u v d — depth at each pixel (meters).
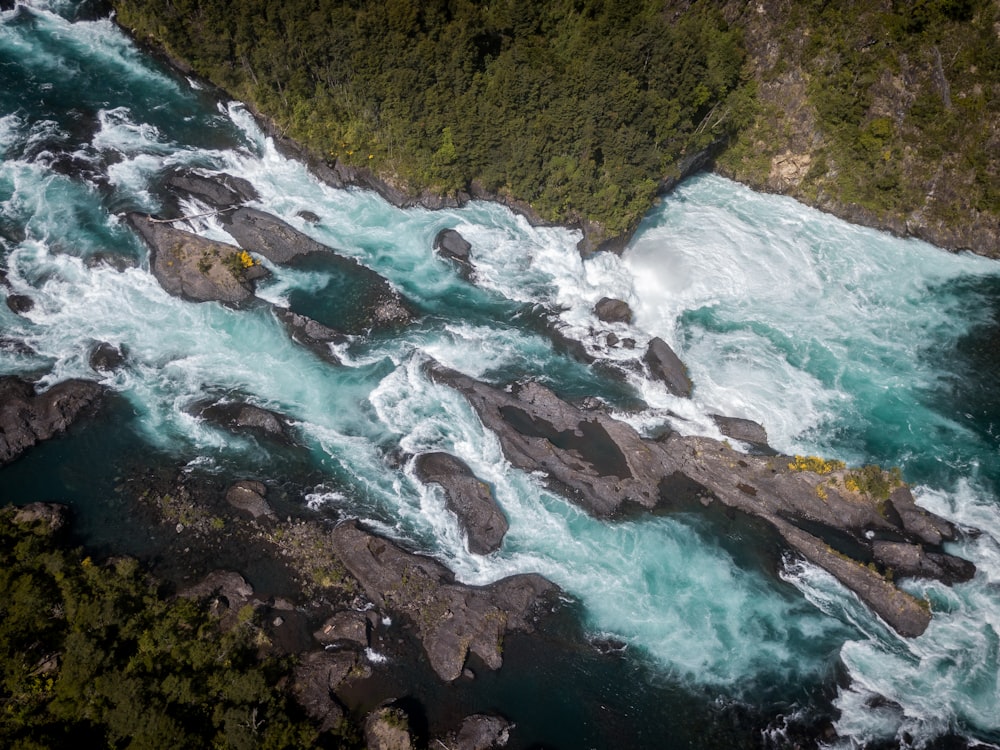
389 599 56.06
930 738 52.66
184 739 45.19
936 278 88.75
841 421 72.94
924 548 61.72
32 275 75.25
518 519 62.75
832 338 81.06
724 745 52.12
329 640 53.81
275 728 46.97
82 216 80.00
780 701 54.34
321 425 67.94
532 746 50.72
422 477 64.25
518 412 69.25
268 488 62.69
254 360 72.56
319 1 86.12
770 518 63.84
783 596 60.09
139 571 56.22
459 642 53.97
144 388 69.31
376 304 78.38
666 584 60.19
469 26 83.50
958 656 56.62
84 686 47.72
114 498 61.38
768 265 87.88
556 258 84.75
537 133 82.50
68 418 65.75
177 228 79.31
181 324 74.25
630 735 52.06
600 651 56.06
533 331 78.25
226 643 51.59
